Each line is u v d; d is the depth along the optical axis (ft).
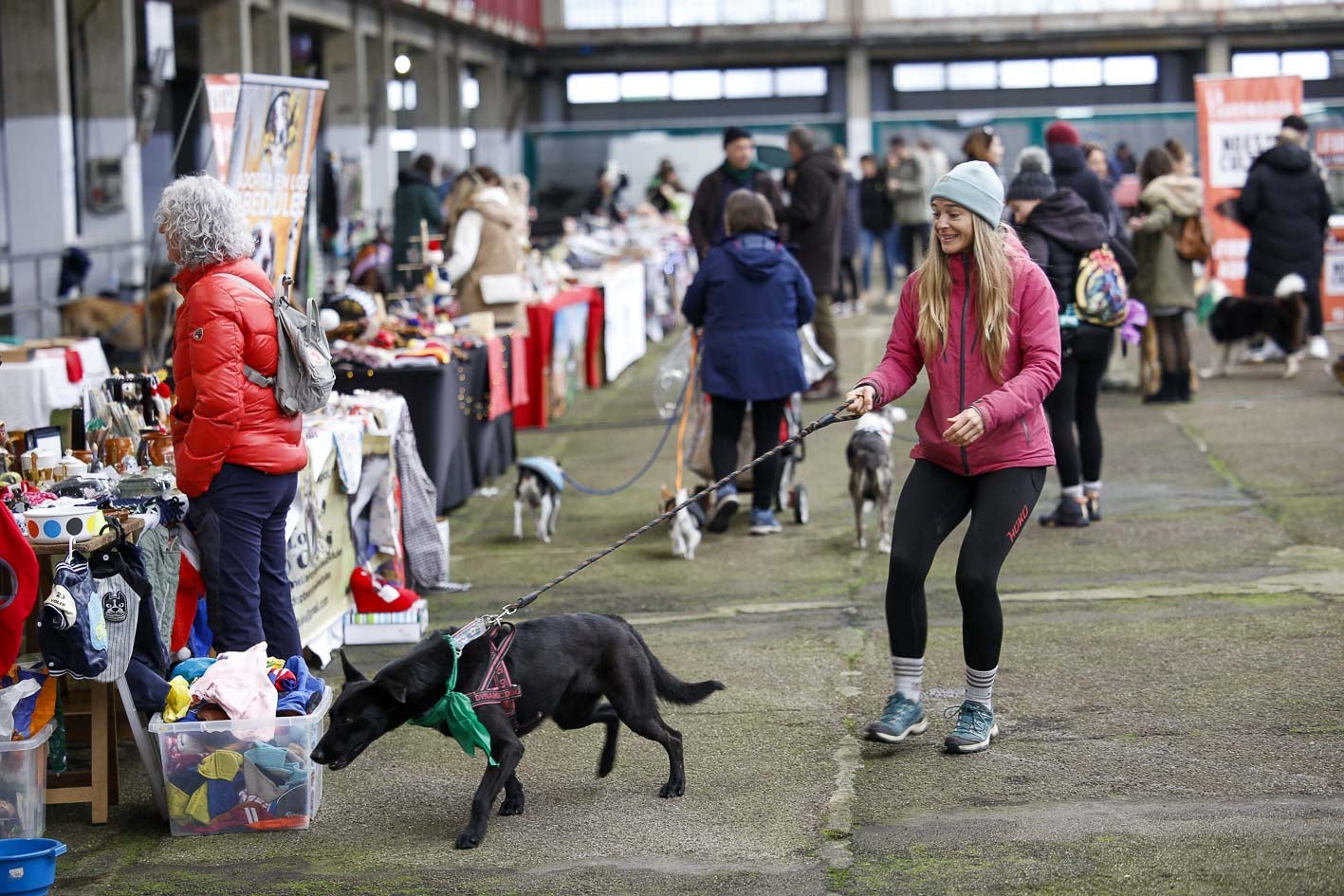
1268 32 123.24
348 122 86.43
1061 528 29.01
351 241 68.95
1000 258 16.90
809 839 15.19
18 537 14.92
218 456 17.25
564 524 31.86
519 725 15.74
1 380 26.43
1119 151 90.07
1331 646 20.67
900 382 17.67
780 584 26.17
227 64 70.59
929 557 17.47
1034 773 16.62
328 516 22.86
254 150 25.73
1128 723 18.07
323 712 16.52
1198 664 20.22
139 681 16.31
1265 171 46.39
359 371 30.71
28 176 57.93
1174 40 124.88
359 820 16.35
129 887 14.57
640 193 112.16
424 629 24.02
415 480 26.13
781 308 29.07
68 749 18.63
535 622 16.10
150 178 79.41
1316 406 40.68
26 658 16.48
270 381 17.65
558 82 131.34
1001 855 14.35
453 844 15.47
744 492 32.50
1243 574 25.05
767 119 130.31
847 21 124.26
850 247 71.41
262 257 26.25
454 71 107.34
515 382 39.17
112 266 61.00
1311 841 14.25
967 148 35.32
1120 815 15.21
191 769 15.92
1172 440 37.14
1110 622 22.44
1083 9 123.13
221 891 14.40
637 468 37.68
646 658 16.67
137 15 69.21
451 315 38.75
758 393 28.96
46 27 57.11
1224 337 47.01
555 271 50.57
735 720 19.13
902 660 17.75
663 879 14.33
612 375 54.49
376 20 89.71
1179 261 41.45
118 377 21.04
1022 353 17.10
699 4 126.00
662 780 17.22
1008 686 19.79
